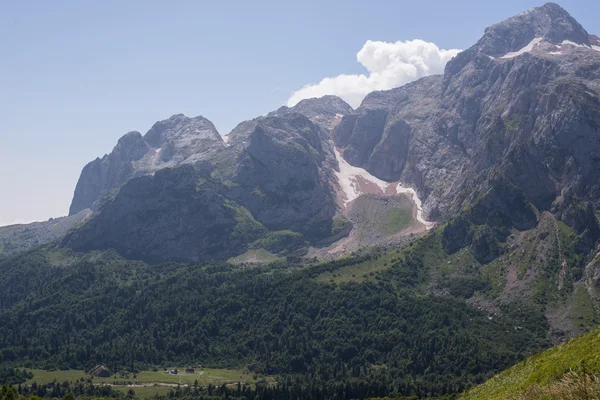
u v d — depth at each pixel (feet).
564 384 438.40
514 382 595.47
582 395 412.98
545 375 531.91
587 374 432.66
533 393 480.23
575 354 539.29
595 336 566.77
